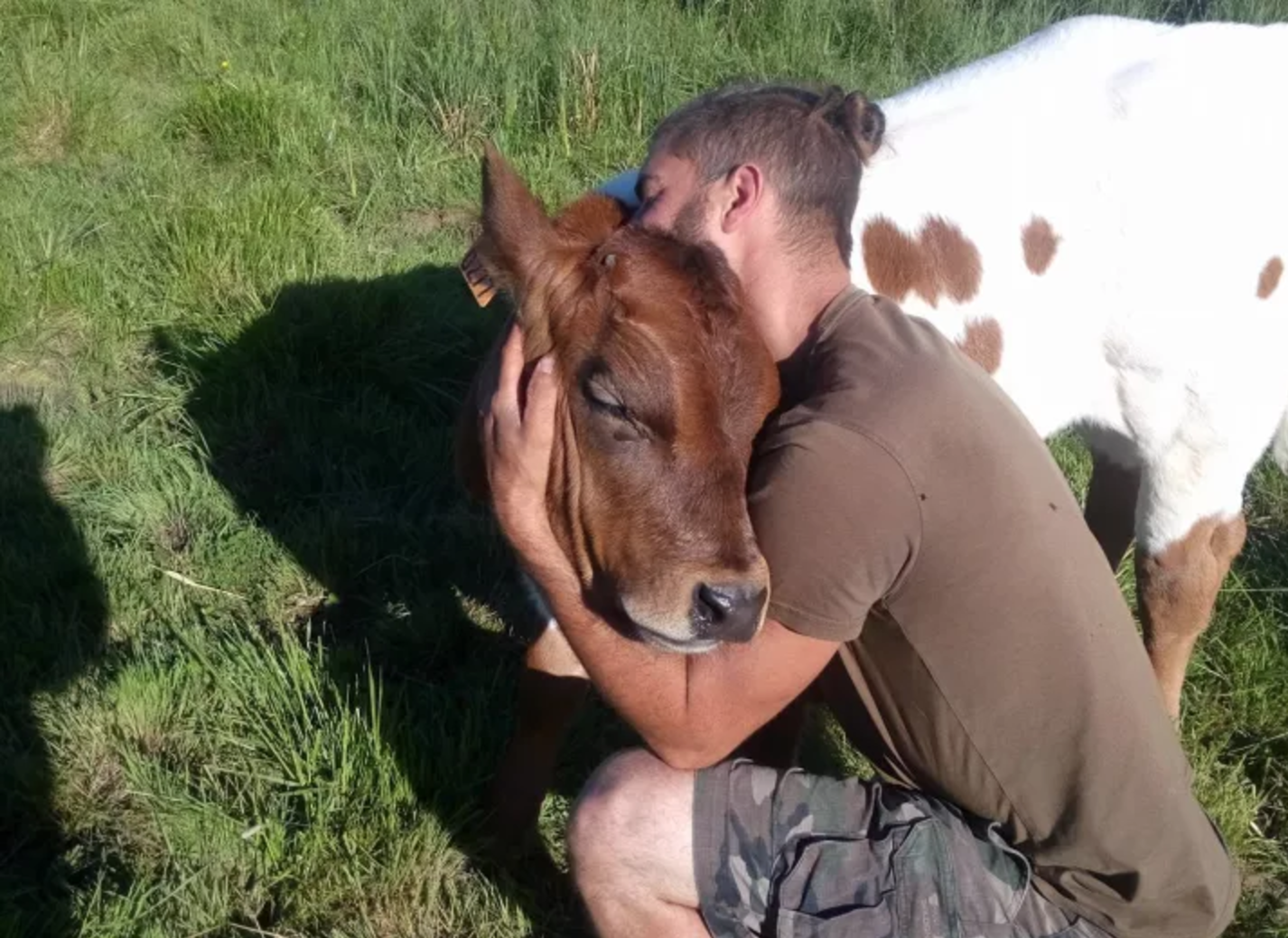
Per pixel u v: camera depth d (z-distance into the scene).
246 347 4.61
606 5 7.05
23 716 3.24
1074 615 2.10
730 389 2.13
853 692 2.36
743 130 2.21
